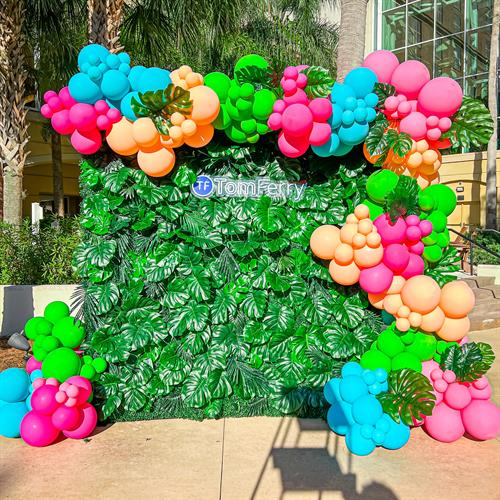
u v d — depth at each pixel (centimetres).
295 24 1504
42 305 641
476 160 1511
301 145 349
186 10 891
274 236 385
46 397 326
